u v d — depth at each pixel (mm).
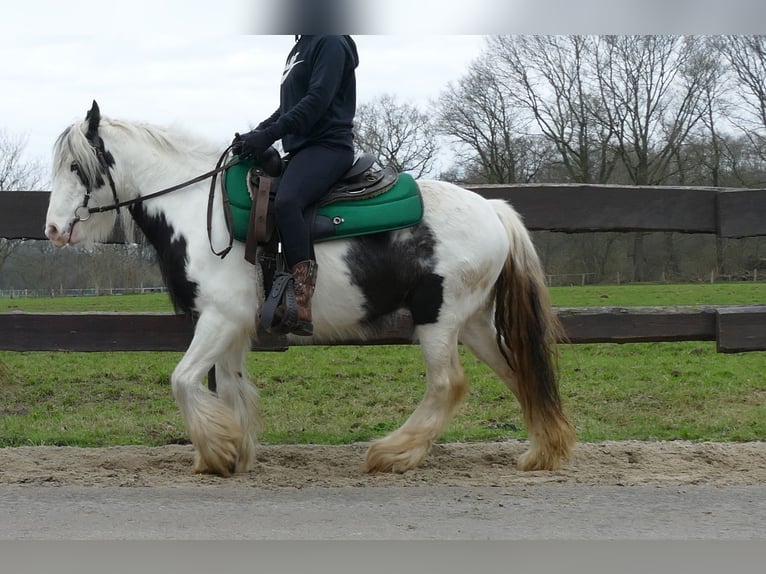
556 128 31750
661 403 8492
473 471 5328
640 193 6426
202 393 5043
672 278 32406
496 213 5383
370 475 5168
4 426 7230
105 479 5012
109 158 5215
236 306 4996
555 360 5449
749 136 30750
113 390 9430
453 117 32281
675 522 4062
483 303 5402
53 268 38906
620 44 31016
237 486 4844
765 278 31828
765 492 4695
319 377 10281
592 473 5230
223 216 5055
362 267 5070
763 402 8492
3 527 3947
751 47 29844
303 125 4934
